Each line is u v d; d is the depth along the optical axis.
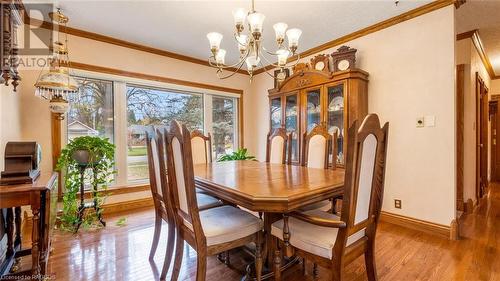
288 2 2.36
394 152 2.73
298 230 1.38
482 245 2.16
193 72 3.97
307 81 3.33
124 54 3.28
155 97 3.70
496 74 4.78
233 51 3.66
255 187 1.45
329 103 3.10
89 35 2.99
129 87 3.44
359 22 2.79
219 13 2.55
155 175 1.97
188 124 4.05
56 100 2.41
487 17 2.61
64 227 2.59
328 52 3.41
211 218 1.57
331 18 2.68
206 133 4.20
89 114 3.11
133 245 2.21
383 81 2.81
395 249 2.10
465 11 2.49
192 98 4.10
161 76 3.62
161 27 2.87
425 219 2.50
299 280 1.69
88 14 2.55
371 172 1.28
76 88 2.41
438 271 1.75
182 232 1.52
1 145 1.86
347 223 1.15
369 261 1.42
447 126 2.36
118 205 3.24
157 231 1.97
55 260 1.93
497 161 5.04
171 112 3.86
